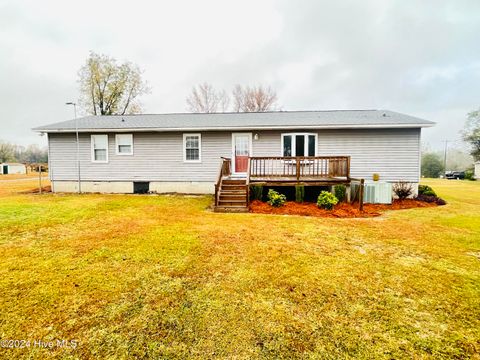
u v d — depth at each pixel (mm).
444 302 3004
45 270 3793
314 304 2945
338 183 9469
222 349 2246
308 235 5648
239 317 2699
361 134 11297
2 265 3959
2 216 7180
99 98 24969
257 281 3492
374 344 2318
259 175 9898
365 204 9641
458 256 4445
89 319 2656
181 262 4121
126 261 4148
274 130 11711
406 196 10656
